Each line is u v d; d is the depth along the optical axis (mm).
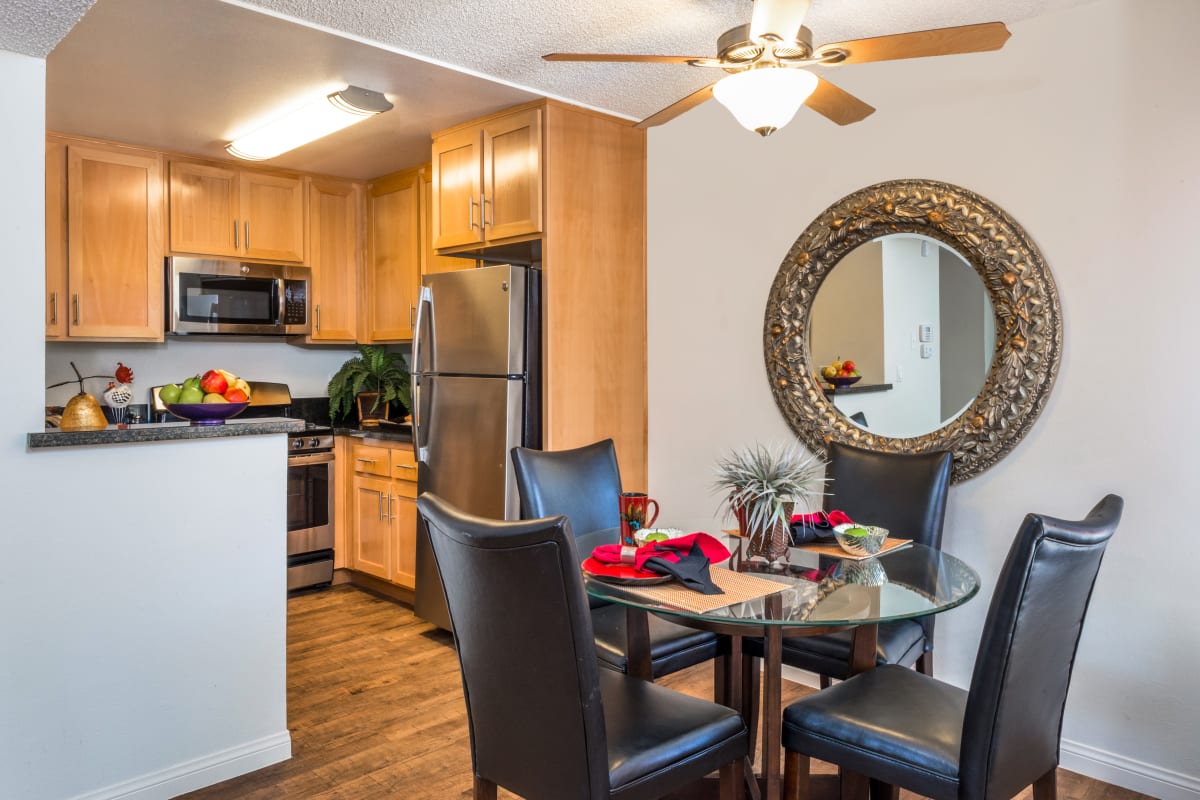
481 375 3408
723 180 3365
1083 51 2424
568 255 3375
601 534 2402
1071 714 2500
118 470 2184
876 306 2889
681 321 3551
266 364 4742
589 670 1437
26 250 2061
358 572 4535
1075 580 1531
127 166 3912
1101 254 2410
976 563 2682
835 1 2396
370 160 4242
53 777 2084
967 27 1744
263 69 2938
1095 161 2412
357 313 4738
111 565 2174
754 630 1746
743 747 1739
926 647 2387
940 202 2678
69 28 1919
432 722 2781
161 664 2260
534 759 1558
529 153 3332
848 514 2629
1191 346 2260
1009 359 2553
